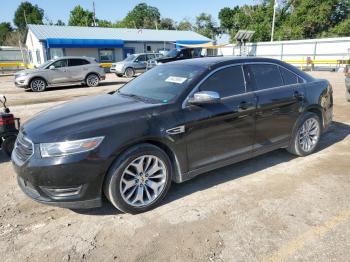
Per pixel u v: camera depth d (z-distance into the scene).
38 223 3.29
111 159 3.10
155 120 3.35
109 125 3.13
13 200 3.80
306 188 3.91
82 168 2.99
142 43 32.06
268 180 4.16
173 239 2.96
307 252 2.74
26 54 35.38
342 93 11.18
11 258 2.76
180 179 3.65
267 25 43.00
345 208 3.43
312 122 4.93
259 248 2.81
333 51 24.36
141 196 3.37
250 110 4.06
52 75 14.93
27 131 3.26
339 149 5.32
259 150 4.34
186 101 3.60
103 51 29.92
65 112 3.58
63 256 2.78
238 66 4.15
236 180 4.18
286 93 4.48
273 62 4.56
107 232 3.10
